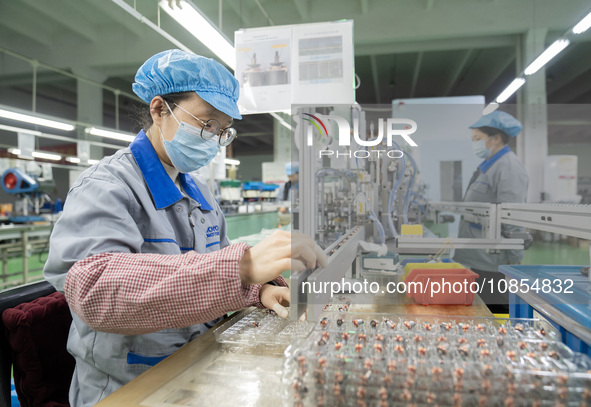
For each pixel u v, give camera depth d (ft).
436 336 2.15
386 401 1.69
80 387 3.23
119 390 2.09
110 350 3.02
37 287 3.73
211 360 2.45
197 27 8.05
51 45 22.74
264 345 2.64
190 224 3.69
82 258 2.50
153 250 3.24
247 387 2.10
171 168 3.87
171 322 2.24
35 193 15.87
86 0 18.44
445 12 19.63
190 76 3.27
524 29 19.22
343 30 4.44
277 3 20.31
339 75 4.45
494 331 2.27
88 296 2.23
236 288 2.13
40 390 3.25
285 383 1.80
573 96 29.37
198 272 2.14
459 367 1.79
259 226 15.47
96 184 2.89
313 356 1.87
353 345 2.03
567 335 2.37
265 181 22.90
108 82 27.48
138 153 3.50
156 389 2.10
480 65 25.80
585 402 1.63
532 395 1.66
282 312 2.88
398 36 20.10
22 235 14.35
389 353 1.93
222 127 3.64
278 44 4.54
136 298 2.17
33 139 20.61
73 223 2.68
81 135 25.35
